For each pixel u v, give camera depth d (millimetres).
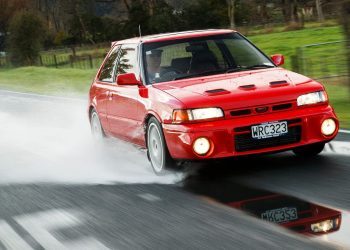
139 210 6223
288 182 6766
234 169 7664
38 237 5582
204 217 5715
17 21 55688
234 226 5324
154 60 8375
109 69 9680
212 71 8156
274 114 7102
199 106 7070
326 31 45844
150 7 79750
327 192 6211
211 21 74188
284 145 7129
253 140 7031
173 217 5832
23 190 7699
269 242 4789
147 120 7930
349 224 5078
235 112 7055
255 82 7504
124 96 8594
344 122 10922
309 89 7301
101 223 5859
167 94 7527
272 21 67562
